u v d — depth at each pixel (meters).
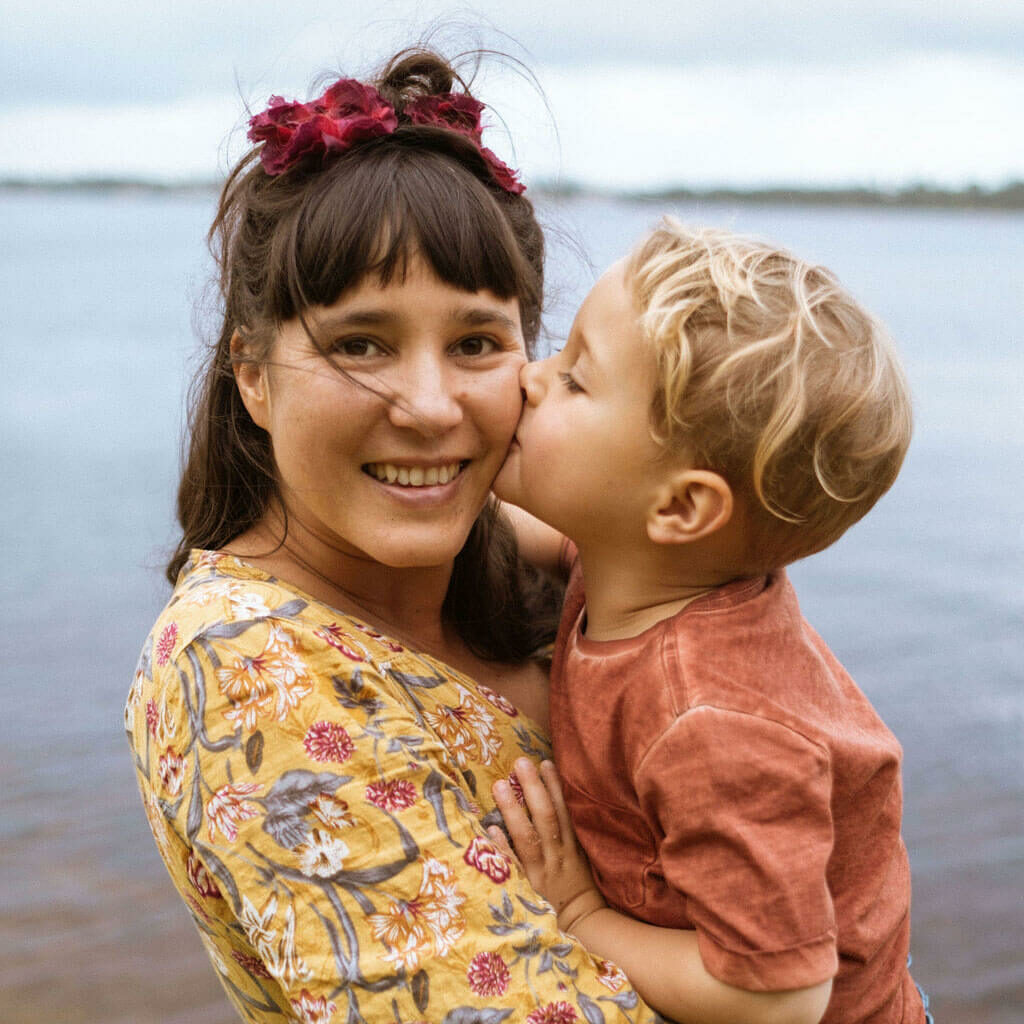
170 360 24.61
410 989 1.38
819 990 1.43
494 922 1.43
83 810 6.25
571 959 1.46
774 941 1.41
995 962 5.30
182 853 1.56
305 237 1.58
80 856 5.82
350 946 1.39
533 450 1.67
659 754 1.48
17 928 5.26
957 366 24.64
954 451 16.80
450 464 1.67
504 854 1.56
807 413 1.46
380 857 1.41
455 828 1.46
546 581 2.13
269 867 1.42
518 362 1.72
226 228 1.85
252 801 1.44
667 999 1.48
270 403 1.68
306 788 1.43
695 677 1.49
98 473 14.20
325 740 1.45
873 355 1.53
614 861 1.61
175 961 5.14
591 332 1.62
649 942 1.54
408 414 1.58
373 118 1.64
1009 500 13.95
